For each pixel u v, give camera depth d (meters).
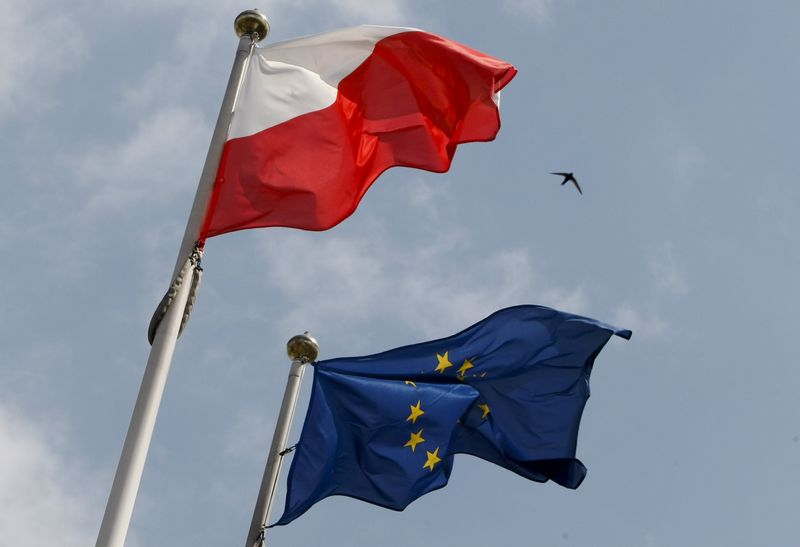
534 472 41.75
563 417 41.72
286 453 41.97
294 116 32.78
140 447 25.11
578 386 42.06
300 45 34.38
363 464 39.94
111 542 23.69
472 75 34.88
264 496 40.88
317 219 31.70
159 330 27.25
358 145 33.88
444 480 40.94
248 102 32.53
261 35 34.00
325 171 32.38
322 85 33.62
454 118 34.84
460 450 41.53
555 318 42.62
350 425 40.09
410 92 34.78
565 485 41.59
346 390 40.34
